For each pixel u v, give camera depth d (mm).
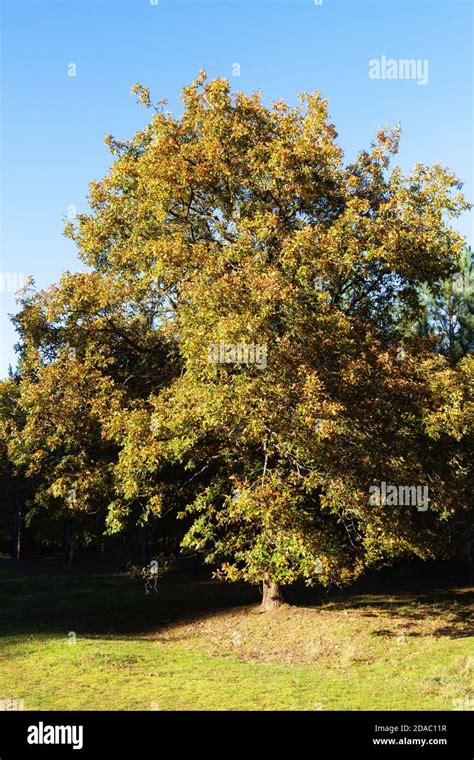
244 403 14023
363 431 15539
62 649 17047
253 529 17656
